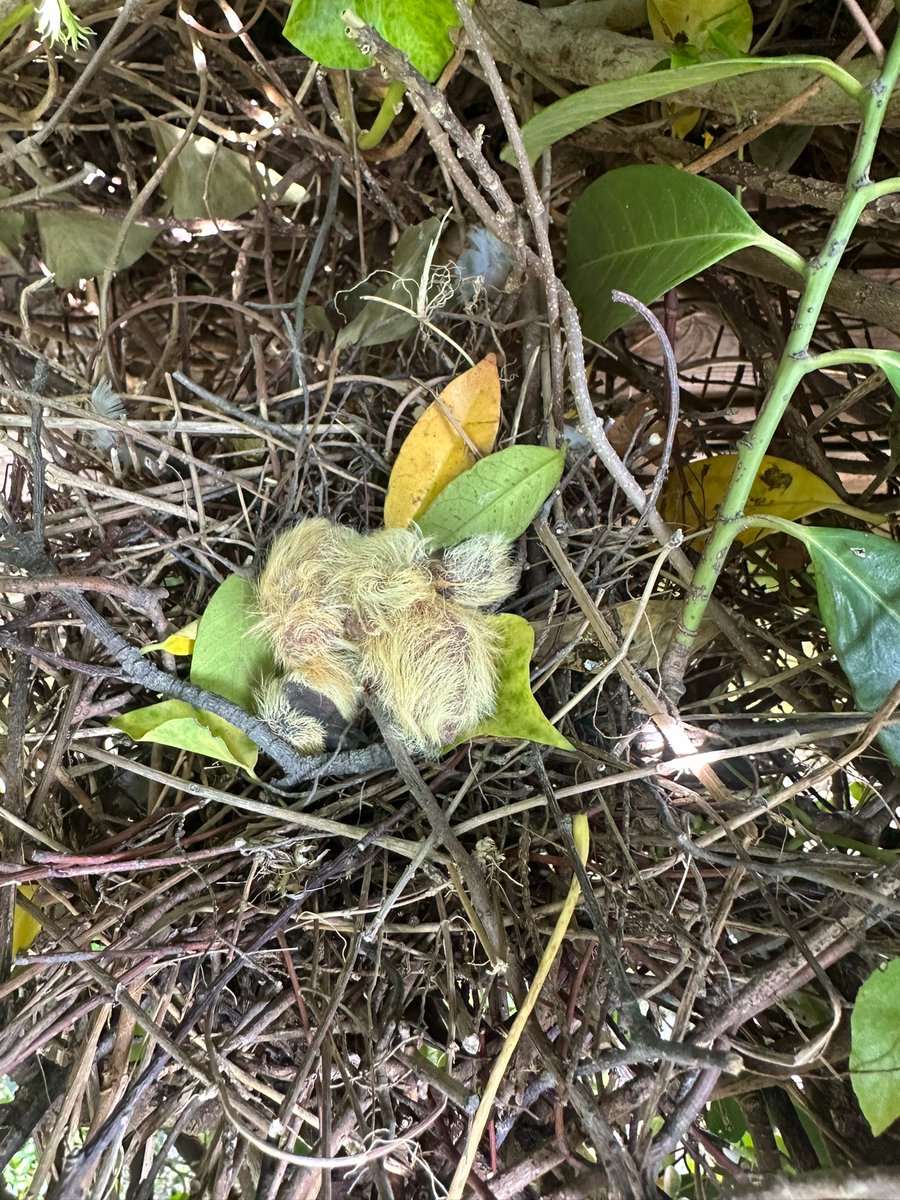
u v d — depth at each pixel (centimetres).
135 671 28
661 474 28
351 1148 28
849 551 29
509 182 45
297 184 45
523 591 34
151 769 30
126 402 39
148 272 50
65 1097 27
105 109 43
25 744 33
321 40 32
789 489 37
